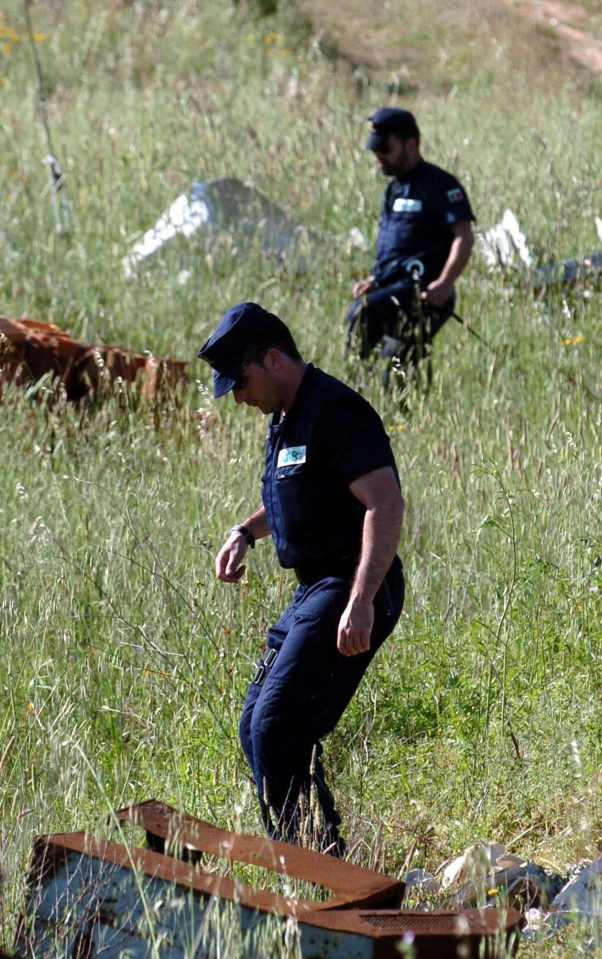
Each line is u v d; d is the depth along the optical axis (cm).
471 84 7225
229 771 1711
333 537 1458
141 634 1984
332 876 1263
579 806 1535
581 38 8188
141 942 1186
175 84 6800
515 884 1401
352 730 1798
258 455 2645
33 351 3109
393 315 3008
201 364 3425
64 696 1878
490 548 2133
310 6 8525
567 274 3703
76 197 4591
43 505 2464
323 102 6222
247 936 1121
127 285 3856
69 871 1249
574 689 1794
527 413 2980
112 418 2895
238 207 4156
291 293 3788
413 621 2030
